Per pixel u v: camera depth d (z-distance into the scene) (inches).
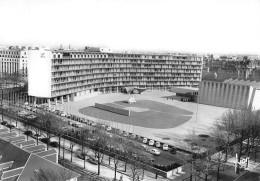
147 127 6407.5
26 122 5935.0
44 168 3280.0
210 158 4288.9
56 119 5605.3
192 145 5039.4
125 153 4448.8
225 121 6279.5
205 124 6850.4
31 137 5334.6
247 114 6122.1
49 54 7696.9
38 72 7869.1
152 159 4475.9
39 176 3117.6
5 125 5954.7
